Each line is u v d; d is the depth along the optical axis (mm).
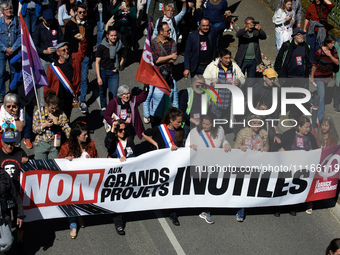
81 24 9773
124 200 7320
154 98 9188
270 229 7719
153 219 7750
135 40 12336
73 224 7230
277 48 11492
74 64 9266
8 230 6355
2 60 10312
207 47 9727
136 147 9320
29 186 6840
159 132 7516
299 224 7871
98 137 9547
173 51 9273
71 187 7023
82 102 10180
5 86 10875
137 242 7301
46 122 7457
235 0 14539
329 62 9719
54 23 9922
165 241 7352
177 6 11883
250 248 7328
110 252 7094
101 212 7277
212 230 7621
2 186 6184
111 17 11844
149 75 8078
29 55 7777
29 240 7207
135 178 7215
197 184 7480
